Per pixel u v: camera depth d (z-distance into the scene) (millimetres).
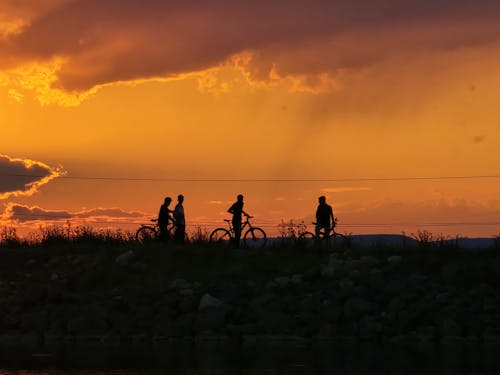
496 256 57875
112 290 54781
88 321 49375
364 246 62219
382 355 39688
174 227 64625
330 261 56781
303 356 39375
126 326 49281
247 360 37969
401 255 59188
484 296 51281
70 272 58594
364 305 49875
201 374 33656
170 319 49656
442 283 53969
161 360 38062
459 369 34750
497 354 39969
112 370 34906
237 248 63656
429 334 47094
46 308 52094
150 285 55000
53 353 41125
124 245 64688
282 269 57125
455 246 60156
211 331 48312
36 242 67875
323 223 62781
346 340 46969
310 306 50531
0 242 67375
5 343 46312
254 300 51531
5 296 55094
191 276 56594
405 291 51688
